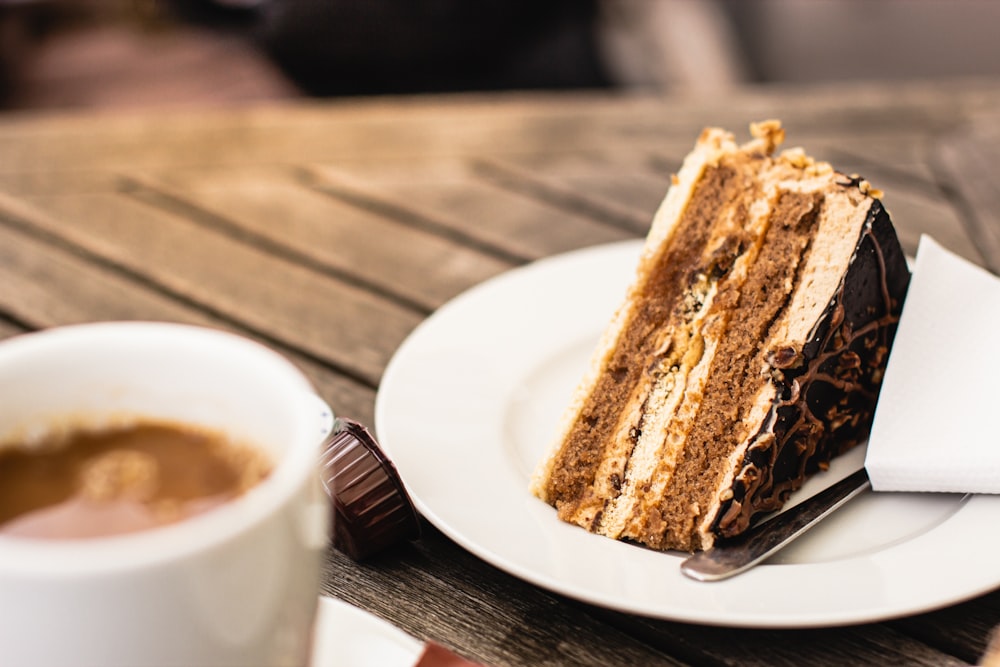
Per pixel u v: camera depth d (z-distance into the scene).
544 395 0.53
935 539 0.43
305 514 0.33
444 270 0.64
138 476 0.33
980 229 0.65
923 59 1.69
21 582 0.30
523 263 0.65
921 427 0.46
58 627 0.31
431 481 0.46
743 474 0.46
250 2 1.59
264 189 0.71
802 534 0.44
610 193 0.71
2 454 0.33
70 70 1.54
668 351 0.52
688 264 0.53
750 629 0.41
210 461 0.33
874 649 0.40
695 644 0.41
